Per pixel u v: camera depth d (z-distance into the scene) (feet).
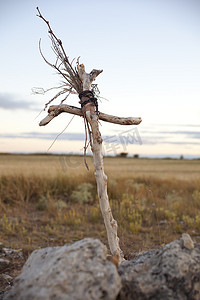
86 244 7.25
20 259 14.90
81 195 29.35
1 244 16.78
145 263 7.72
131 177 42.06
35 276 6.70
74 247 7.22
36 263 7.58
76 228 21.08
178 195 33.09
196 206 27.78
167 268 7.18
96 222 22.98
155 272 7.27
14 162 44.16
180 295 6.77
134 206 25.44
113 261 7.95
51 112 10.11
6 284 11.53
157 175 46.16
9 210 25.95
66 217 23.00
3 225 20.27
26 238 18.65
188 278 6.96
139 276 7.23
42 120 10.09
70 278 6.30
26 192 30.42
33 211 26.45
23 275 7.35
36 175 33.94
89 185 32.07
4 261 14.23
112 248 9.75
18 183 31.19
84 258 6.82
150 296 6.84
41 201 27.63
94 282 6.23
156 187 36.01
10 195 28.96
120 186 32.94
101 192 9.78
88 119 9.71
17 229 20.44
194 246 7.93
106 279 6.31
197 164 99.45
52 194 31.30
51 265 6.82
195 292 6.77
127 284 7.09
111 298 6.03
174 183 40.47
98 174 9.78
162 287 6.89
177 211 25.70
